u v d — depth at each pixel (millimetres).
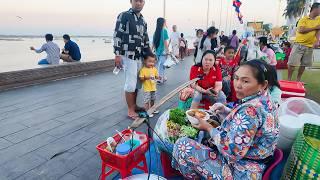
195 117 2092
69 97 5078
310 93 5512
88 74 7734
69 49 7723
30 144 3051
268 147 1709
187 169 2016
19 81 5727
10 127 3516
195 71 3586
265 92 1709
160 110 4430
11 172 2479
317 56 13477
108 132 3445
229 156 1694
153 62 4152
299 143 2045
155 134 2406
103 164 2189
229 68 4359
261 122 1616
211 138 1962
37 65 6605
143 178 2021
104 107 4508
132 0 3779
